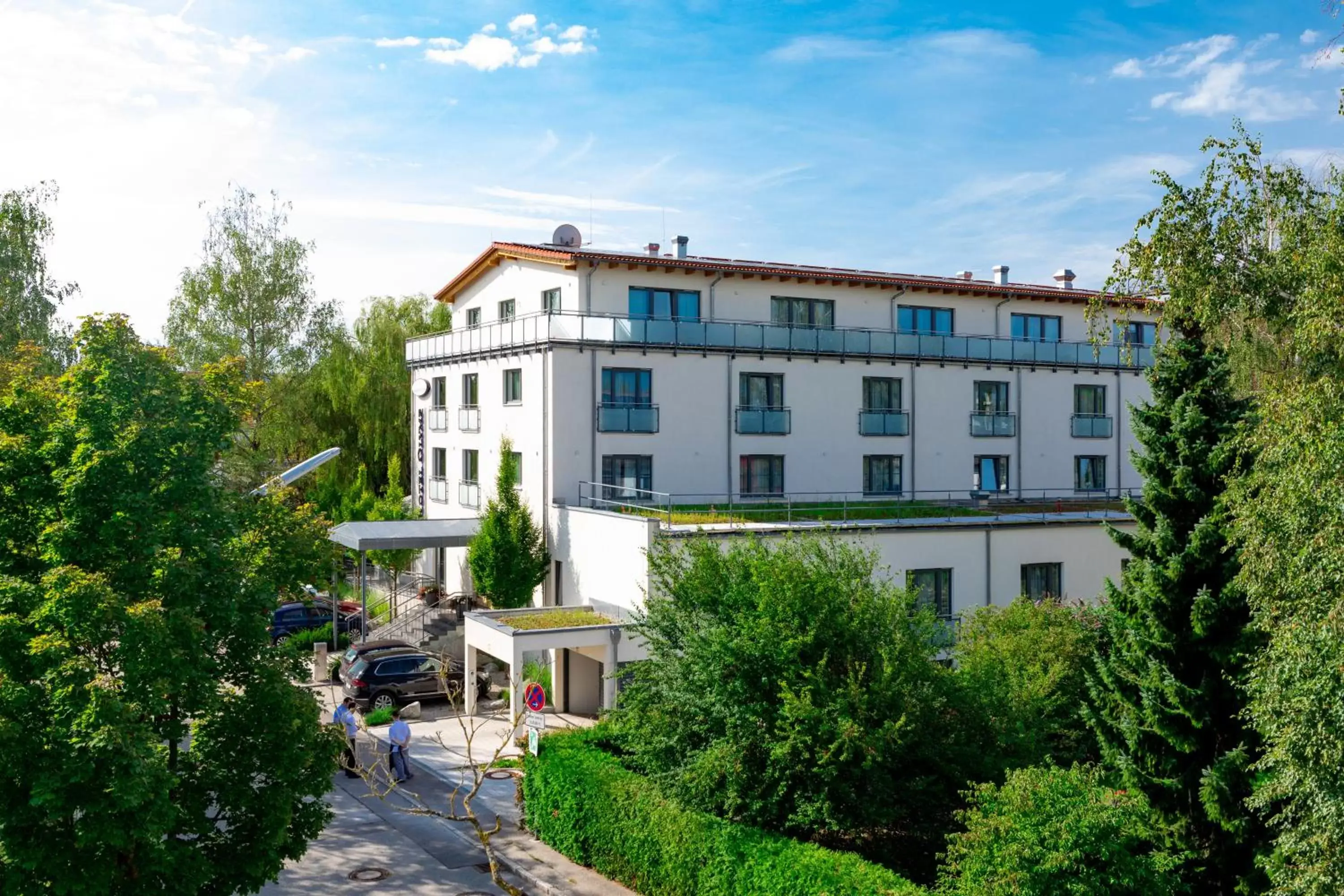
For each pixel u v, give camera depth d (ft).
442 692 92.89
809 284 122.42
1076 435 137.08
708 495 111.86
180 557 40.70
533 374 107.34
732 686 48.96
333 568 62.44
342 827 63.21
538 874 55.36
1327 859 35.58
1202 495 54.34
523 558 99.81
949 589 92.17
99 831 34.76
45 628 36.78
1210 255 59.67
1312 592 39.11
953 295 131.54
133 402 41.27
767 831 47.29
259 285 146.82
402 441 160.56
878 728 47.60
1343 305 45.68
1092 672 66.44
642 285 112.68
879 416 122.42
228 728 42.06
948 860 40.78
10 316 114.73
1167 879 41.81
